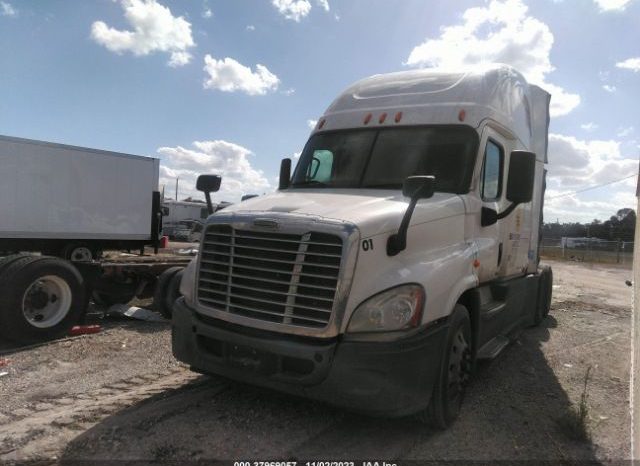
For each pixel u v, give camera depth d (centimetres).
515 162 528
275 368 402
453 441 428
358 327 388
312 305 391
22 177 1135
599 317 1077
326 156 582
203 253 450
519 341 802
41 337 689
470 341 498
